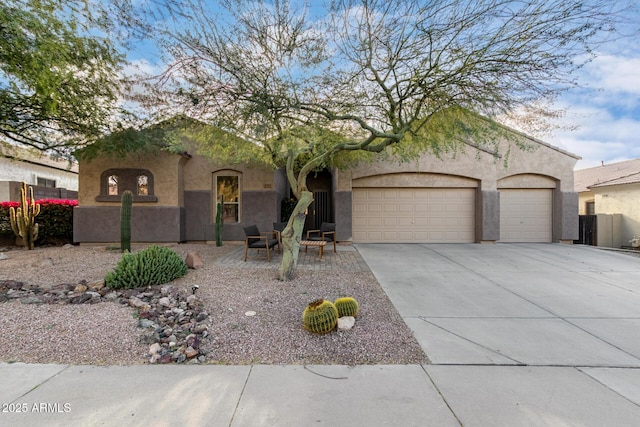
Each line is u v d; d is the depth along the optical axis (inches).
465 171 499.8
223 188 497.7
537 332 166.1
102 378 121.6
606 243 559.2
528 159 503.5
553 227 512.7
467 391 114.2
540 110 253.1
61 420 97.8
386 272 297.1
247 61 244.5
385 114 278.4
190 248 428.5
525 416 100.7
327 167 527.5
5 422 96.6
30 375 122.9
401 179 506.3
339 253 406.3
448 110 257.9
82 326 162.6
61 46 270.5
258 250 418.3
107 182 451.8
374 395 111.9
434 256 385.1
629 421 98.6
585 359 138.1
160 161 456.8
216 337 155.1
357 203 512.4
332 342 152.5
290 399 109.3
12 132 377.4
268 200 492.7
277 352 143.3
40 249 424.2
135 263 231.0
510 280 271.6
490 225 496.4
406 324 175.5
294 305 198.2
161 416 100.1
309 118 275.9
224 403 107.0
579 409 104.3
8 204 459.2
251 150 362.9
